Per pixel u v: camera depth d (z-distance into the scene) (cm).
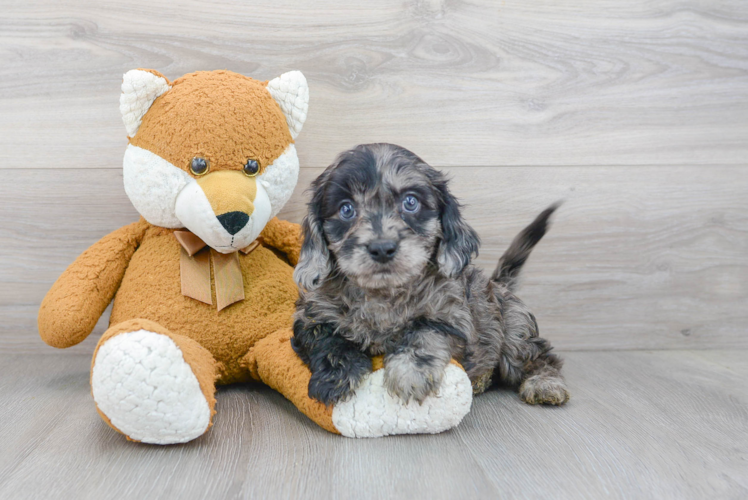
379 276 60
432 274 66
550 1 84
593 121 86
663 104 86
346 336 65
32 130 81
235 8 81
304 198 84
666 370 81
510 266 79
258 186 69
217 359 71
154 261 71
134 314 70
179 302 70
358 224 62
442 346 63
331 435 63
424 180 65
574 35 85
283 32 82
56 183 82
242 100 68
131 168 68
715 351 89
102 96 81
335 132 84
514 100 85
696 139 87
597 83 85
